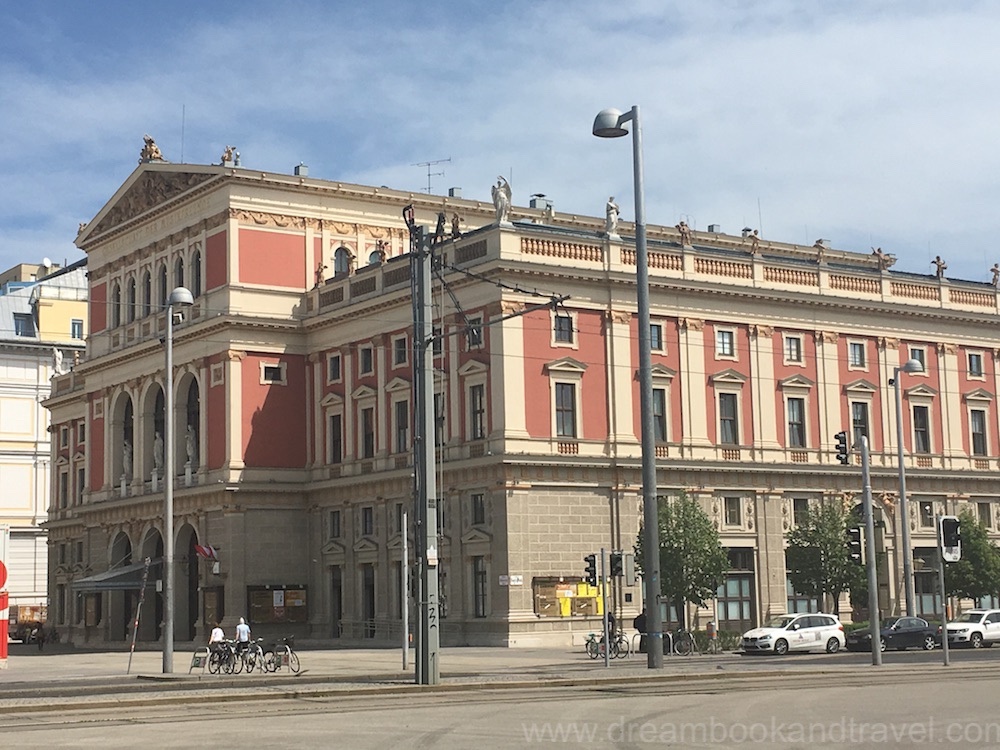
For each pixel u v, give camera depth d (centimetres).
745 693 3180
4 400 11838
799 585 6850
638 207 4069
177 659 6169
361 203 8238
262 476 7719
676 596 6131
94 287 9312
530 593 6381
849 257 9719
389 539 7200
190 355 8088
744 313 7275
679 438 6938
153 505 8394
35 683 4247
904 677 3716
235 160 7994
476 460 6494
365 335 7500
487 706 2909
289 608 7650
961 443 8006
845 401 7581
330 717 2700
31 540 11838
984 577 7238
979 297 8250
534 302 6588
